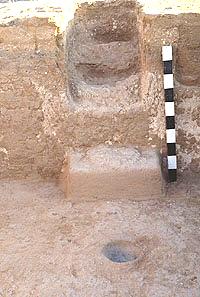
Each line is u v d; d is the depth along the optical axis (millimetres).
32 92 1816
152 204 1750
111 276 1438
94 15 2197
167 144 1845
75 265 1484
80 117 1838
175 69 1840
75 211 1725
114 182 1776
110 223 1657
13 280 1440
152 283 1407
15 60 1790
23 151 1887
